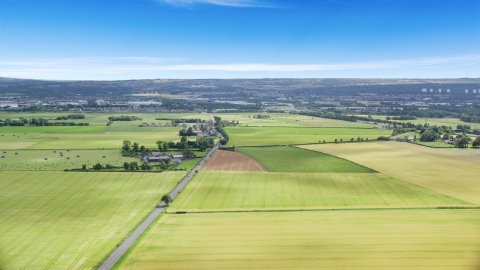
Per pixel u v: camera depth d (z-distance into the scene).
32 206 154.62
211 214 144.38
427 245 115.12
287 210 148.62
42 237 125.75
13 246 119.19
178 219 139.25
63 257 111.69
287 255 109.81
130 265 105.06
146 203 158.25
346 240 119.38
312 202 159.25
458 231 125.31
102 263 106.50
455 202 156.62
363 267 102.81
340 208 150.62
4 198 163.75
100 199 163.25
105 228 132.62
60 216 144.12
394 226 130.38
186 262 106.25
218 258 108.31
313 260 106.81
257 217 140.88
